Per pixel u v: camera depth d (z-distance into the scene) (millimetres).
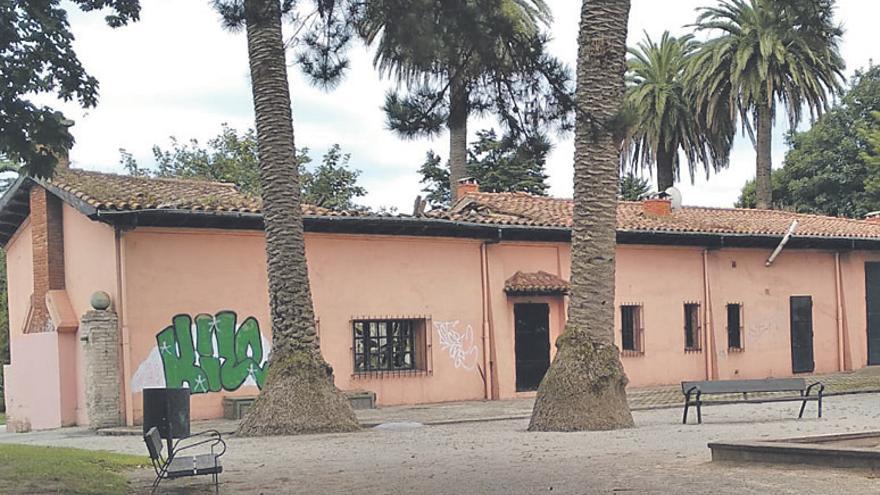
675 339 27922
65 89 11227
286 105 16688
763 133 40625
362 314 22859
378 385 22891
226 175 44375
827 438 11125
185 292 20500
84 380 20500
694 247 28641
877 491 8375
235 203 21094
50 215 22250
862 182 48812
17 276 25797
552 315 25875
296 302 16422
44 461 11211
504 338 24891
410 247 23734
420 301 23734
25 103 10930
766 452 10250
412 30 11672
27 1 10766
